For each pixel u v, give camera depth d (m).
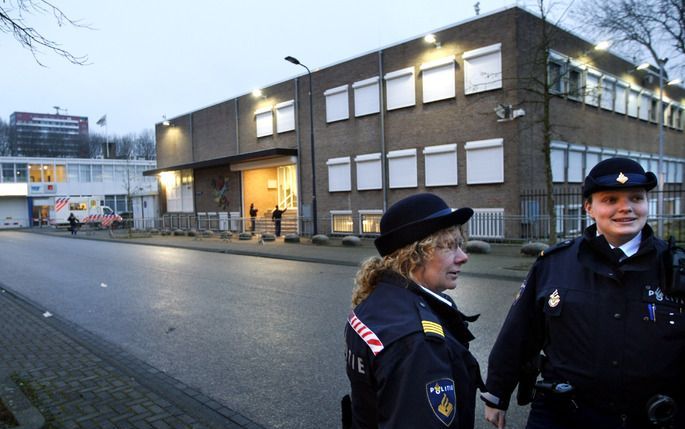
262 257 16.75
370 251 16.69
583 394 2.01
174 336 6.78
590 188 2.04
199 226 29.41
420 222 1.57
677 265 1.86
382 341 1.39
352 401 1.55
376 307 1.52
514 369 2.34
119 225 40.44
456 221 1.63
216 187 31.62
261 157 26.00
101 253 19.84
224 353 5.95
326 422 4.05
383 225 1.67
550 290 2.16
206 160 29.64
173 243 23.42
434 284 1.65
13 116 85.62
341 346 6.06
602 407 1.98
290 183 27.27
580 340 2.03
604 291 2.00
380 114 21.20
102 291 10.62
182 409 4.30
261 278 11.75
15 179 52.59
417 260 1.58
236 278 11.87
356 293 1.70
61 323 7.74
